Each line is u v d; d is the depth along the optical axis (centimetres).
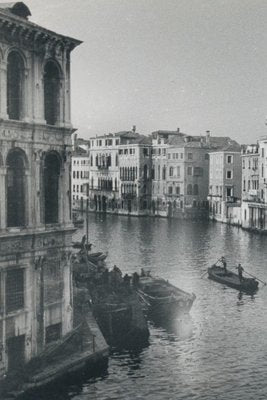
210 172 10019
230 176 9662
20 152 2392
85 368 2483
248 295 4059
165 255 5784
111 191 11725
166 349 2925
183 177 10212
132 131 12131
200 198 10331
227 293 4119
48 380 2300
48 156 2567
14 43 2334
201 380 2511
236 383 2488
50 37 2478
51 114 2588
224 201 9425
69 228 2633
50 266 2570
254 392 2392
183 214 10181
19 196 2420
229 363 2727
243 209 8512
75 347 2583
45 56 2484
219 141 10888
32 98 2428
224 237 7331
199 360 2766
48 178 2586
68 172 2647
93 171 12275
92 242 6800
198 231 8081
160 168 10850
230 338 3105
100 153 12044
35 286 2477
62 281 2639
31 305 2455
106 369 2619
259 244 6638
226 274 4522
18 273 2416
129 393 2364
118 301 3272
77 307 3188
